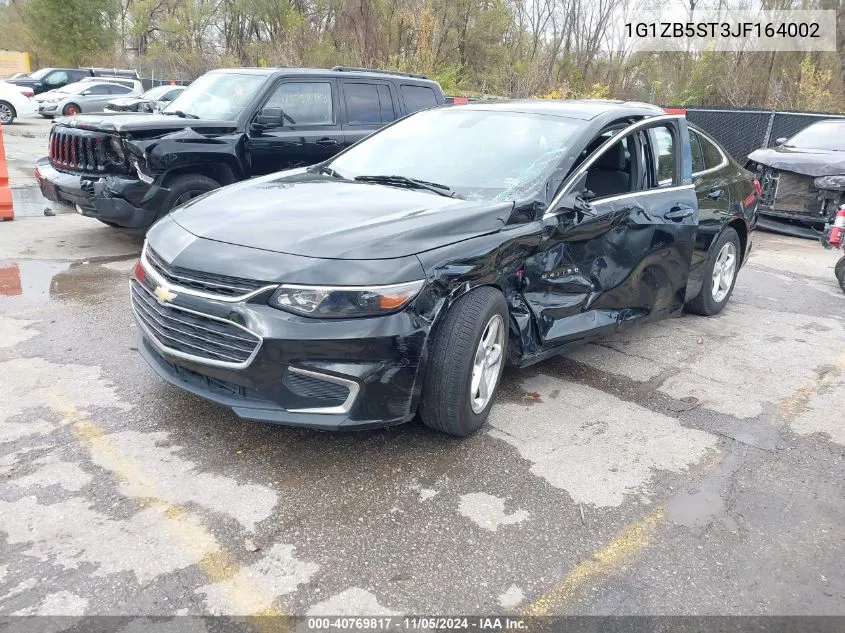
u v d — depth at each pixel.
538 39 26.42
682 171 4.98
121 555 2.60
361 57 21.98
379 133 5.01
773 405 4.30
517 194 3.82
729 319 5.99
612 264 4.26
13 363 4.16
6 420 3.50
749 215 6.07
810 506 3.23
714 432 3.90
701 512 3.13
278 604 2.41
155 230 3.63
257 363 2.96
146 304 3.46
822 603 2.60
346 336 2.96
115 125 6.23
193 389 3.22
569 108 4.55
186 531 2.75
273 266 3.01
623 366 4.78
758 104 21.50
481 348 3.45
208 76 7.79
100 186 6.32
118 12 41.56
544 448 3.58
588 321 4.21
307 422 3.02
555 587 2.59
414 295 3.07
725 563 2.79
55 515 2.79
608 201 4.22
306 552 2.68
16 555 2.56
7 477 3.03
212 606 2.38
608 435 3.78
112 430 3.46
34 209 8.73
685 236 4.82
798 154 9.91
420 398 3.33
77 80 28.42
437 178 4.18
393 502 3.03
